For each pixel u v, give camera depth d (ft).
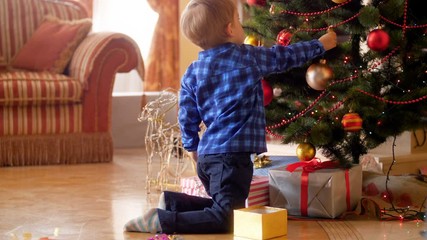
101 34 16.11
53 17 17.19
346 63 9.32
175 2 20.03
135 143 19.36
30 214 9.34
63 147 15.52
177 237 7.69
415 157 11.44
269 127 9.55
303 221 8.73
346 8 9.17
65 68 16.28
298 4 9.30
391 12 8.84
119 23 19.99
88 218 9.02
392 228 8.23
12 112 15.14
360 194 9.23
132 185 11.99
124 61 16.03
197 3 8.27
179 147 11.54
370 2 9.25
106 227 8.46
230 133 7.98
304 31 9.23
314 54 8.46
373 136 9.39
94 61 15.65
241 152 7.95
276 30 9.73
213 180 8.09
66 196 10.81
